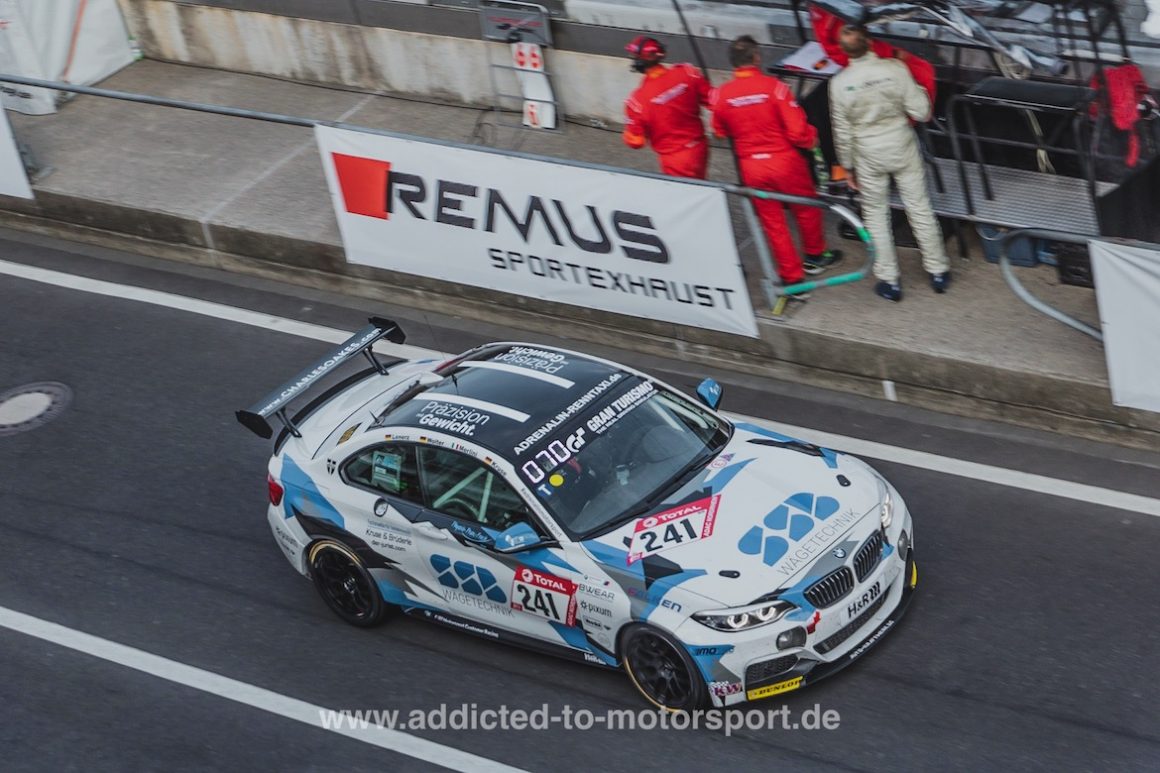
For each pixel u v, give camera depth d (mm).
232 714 19250
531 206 26328
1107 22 22750
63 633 21406
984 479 21875
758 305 25859
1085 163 23766
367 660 19891
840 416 24281
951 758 16438
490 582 18453
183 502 24344
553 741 17719
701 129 26594
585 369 20031
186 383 28000
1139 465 21734
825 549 17047
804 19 29766
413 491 19203
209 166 34656
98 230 33812
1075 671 17500
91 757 18812
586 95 34281
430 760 17781
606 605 17203
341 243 30078
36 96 38125
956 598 19109
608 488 18188
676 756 17094
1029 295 23125
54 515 24391
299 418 21922
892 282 25016
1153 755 16062
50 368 29125
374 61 37344
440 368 21422
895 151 23656
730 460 18594
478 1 34312
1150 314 20656
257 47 39219
